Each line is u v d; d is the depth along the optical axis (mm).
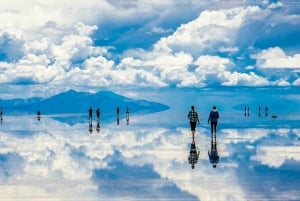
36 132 59312
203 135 53344
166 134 55344
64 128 67375
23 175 26922
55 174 27172
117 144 43688
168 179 25250
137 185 23656
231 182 24266
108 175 26641
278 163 30797
